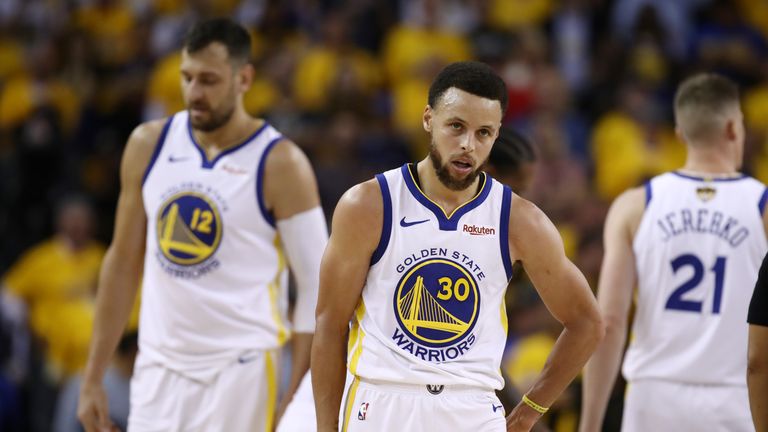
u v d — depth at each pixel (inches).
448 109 458.0
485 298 479.5
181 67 629.6
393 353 472.7
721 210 625.9
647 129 1444.4
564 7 1619.1
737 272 619.2
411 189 479.8
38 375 1179.9
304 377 629.6
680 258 627.5
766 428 522.0
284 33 1517.0
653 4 1608.0
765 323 514.6
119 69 1510.8
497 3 1625.2
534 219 484.1
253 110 1413.6
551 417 772.0
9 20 1651.1
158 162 642.2
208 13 1567.4
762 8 1721.2
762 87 1565.0
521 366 854.5
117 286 653.3
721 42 1603.1
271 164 631.2
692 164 644.7
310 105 1391.5
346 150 1286.9
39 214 1355.8
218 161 634.2
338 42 1460.4
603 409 625.0
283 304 656.4
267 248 637.9
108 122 1425.9
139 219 652.7
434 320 473.7
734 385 616.4
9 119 1483.8
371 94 1440.7
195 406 628.7
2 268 1327.5
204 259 626.8
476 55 1477.6
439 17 1524.4
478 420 475.5
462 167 461.1
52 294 1211.2
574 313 492.4
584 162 1428.4
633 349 644.1
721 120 634.2
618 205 651.5
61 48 1508.4
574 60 1582.2
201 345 627.2
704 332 620.1
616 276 634.8
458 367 473.4
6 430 1127.0
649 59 1539.1
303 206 631.2
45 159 1374.3
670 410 622.8
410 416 470.6
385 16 1535.4
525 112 1428.4
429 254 474.0
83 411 649.0
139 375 647.8
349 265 477.4
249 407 628.7
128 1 1665.8
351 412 480.7
